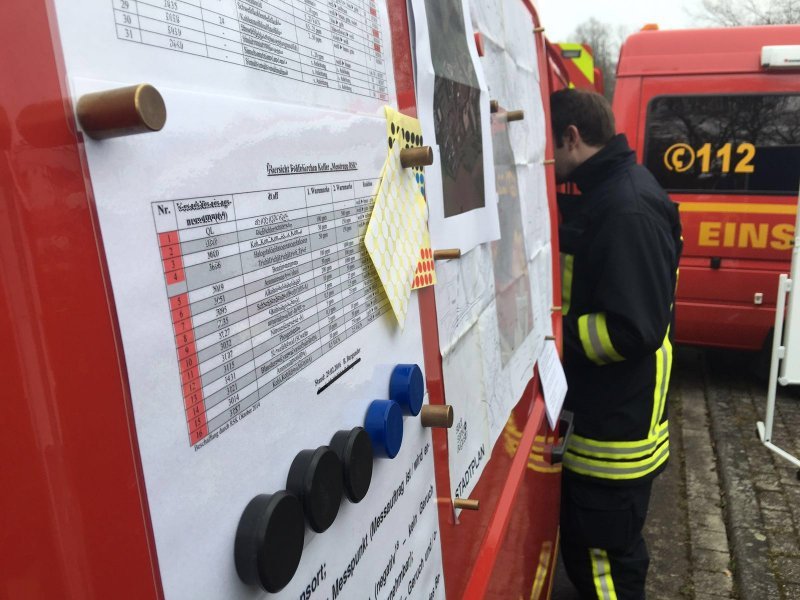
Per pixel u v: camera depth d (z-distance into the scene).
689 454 4.39
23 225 0.28
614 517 2.19
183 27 0.39
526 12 1.77
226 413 0.42
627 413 2.11
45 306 0.29
